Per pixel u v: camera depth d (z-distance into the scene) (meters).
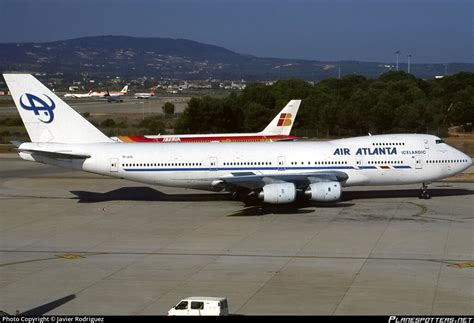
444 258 76.75
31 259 78.69
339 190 102.94
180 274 71.56
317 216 100.81
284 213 103.56
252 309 59.75
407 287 66.00
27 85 108.81
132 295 64.56
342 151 110.75
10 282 69.44
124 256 79.50
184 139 160.38
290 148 111.31
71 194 124.56
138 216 103.12
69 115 110.44
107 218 102.00
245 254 79.44
